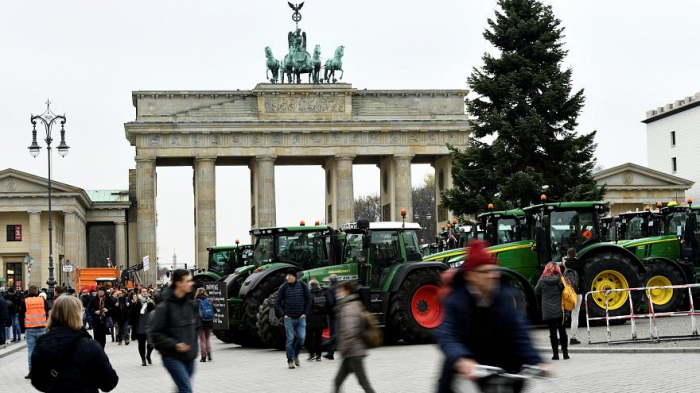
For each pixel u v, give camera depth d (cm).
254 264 4850
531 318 4238
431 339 4219
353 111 14562
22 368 4159
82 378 1525
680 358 2983
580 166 7244
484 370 1141
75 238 13588
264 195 14125
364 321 2216
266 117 14250
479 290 1210
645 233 5253
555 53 7412
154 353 4794
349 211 14250
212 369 3591
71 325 1551
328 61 14650
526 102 7350
